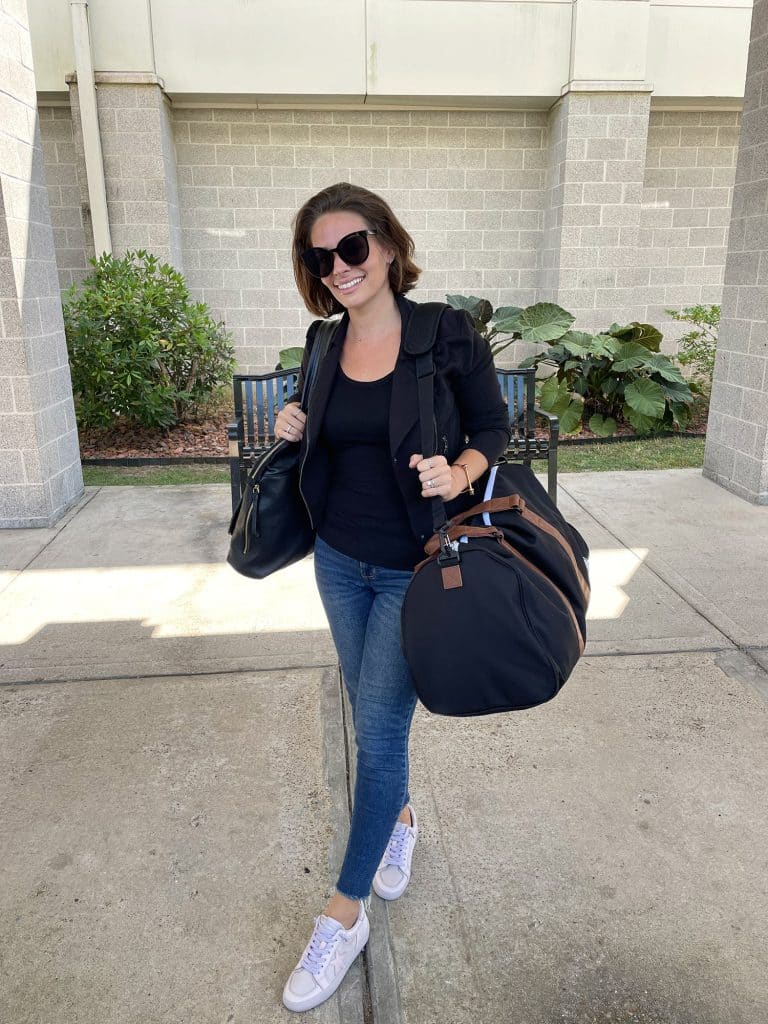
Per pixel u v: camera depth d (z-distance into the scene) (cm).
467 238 923
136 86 788
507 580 153
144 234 827
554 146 879
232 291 911
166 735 277
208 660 328
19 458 483
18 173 461
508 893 208
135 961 190
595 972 185
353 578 183
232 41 799
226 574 418
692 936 195
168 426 722
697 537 463
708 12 841
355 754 266
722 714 287
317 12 799
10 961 190
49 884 212
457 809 240
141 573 420
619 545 451
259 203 891
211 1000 180
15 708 294
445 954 191
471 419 181
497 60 824
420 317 174
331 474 183
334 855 222
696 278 969
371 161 892
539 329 722
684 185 941
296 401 191
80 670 320
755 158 509
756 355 515
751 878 212
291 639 346
